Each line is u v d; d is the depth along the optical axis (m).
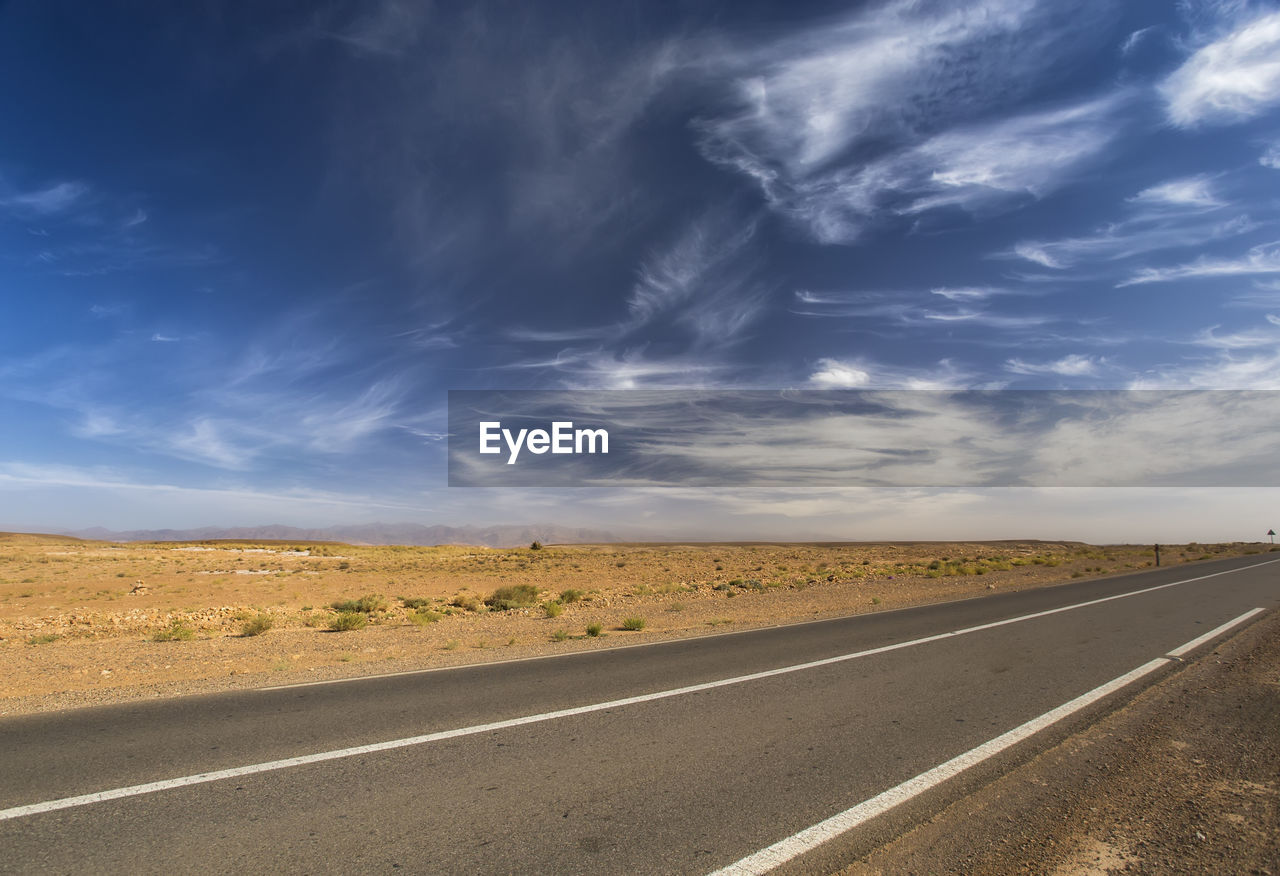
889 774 5.32
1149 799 4.75
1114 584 24.52
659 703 7.73
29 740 6.48
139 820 4.55
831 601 21.55
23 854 4.04
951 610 17.25
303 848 4.11
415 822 4.50
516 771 5.49
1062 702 7.48
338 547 106.06
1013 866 3.81
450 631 15.99
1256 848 3.96
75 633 16.36
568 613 20.12
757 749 5.99
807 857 3.95
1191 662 9.55
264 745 6.25
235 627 17.47
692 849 4.06
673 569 50.75
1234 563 37.72
